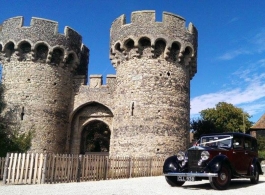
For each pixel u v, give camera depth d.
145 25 24.98
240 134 12.70
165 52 24.92
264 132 38.03
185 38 25.64
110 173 16.39
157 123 23.84
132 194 9.39
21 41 26.83
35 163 13.27
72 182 13.88
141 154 23.31
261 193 9.79
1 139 19.61
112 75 28.70
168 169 11.59
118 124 25.12
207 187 11.71
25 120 26.09
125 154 23.86
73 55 29.05
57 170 13.59
